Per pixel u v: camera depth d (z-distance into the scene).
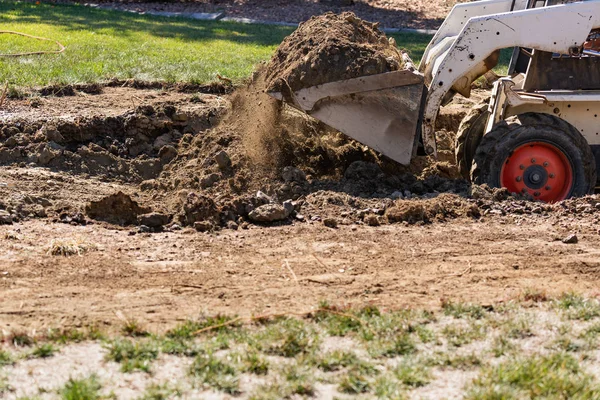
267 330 7.54
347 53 12.34
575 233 11.06
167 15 34.56
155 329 7.64
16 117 15.17
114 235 10.66
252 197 11.62
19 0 36.69
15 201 11.47
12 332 7.32
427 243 10.57
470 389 6.45
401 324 7.71
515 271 9.62
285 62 13.04
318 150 13.91
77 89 18.09
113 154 14.27
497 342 7.39
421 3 38.41
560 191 12.51
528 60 13.55
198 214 11.16
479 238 10.80
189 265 9.57
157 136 14.85
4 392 6.32
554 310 8.22
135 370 6.72
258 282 9.07
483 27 12.25
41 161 13.64
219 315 7.80
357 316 7.91
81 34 26.91
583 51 12.56
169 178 13.64
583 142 12.30
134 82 19.02
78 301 8.35
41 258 9.55
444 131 16.44
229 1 38.31
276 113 13.70
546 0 13.27
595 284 9.25
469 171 13.99
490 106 13.47
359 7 37.53
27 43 24.00
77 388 6.25
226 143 13.99
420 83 12.23
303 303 8.42
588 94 12.55
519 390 6.43
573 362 6.98
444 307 8.25
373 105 12.35
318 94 12.36
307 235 10.82
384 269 9.59
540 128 12.21
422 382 6.62
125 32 28.06
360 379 6.61
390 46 14.45
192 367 6.73
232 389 6.44
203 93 18.56
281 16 35.56
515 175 12.48
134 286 8.83
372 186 12.96
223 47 25.58
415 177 13.29
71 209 11.55
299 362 6.86
